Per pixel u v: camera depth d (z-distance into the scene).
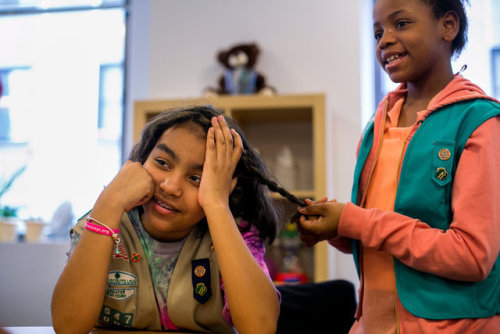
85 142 3.46
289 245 2.91
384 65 1.14
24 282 2.49
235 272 1.00
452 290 0.96
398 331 1.01
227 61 3.12
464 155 0.98
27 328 1.05
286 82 3.13
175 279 1.11
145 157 1.15
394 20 1.09
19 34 3.58
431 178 1.01
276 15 3.20
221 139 1.08
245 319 0.98
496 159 0.96
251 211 1.24
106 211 1.04
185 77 3.25
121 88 3.50
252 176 1.17
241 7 3.25
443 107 1.06
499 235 0.94
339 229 1.05
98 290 1.00
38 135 3.47
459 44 1.15
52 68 3.54
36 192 3.41
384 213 1.01
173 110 1.17
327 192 2.69
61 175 3.43
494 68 3.06
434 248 0.93
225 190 1.07
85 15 3.57
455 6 1.10
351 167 2.99
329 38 3.13
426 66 1.09
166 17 3.32
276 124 3.17
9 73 3.54
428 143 1.04
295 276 2.79
